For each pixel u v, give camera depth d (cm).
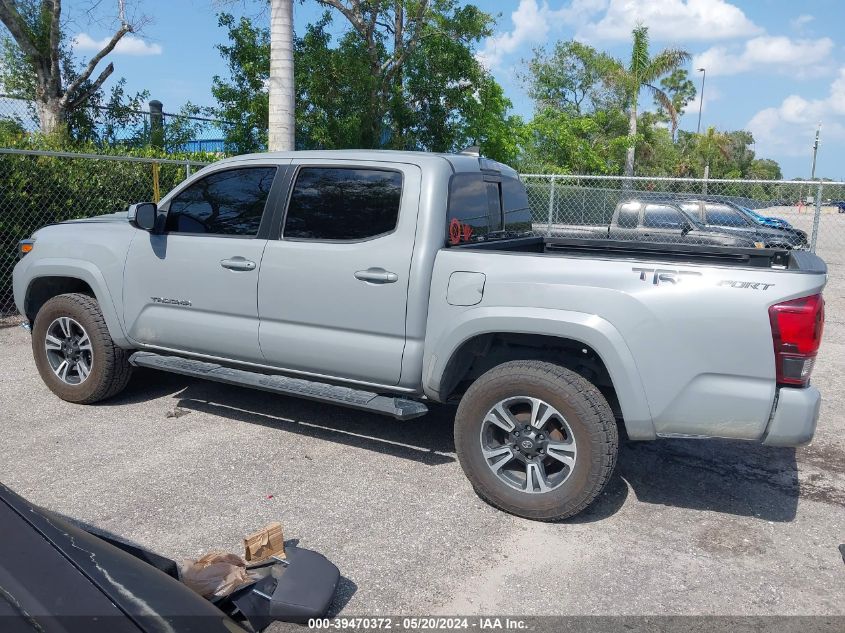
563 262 378
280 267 452
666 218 1304
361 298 427
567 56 3347
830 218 1891
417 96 1827
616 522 394
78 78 1367
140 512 386
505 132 2162
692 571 346
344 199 441
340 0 1598
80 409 544
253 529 372
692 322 353
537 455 385
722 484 446
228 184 484
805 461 488
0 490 203
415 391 429
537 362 387
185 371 487
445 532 376
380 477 439
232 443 485
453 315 403
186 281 489
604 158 3219
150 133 1503
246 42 1567
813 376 707
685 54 3183
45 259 549
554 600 319
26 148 959
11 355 697
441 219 419
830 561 359
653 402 363
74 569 181
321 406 562
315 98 1562
